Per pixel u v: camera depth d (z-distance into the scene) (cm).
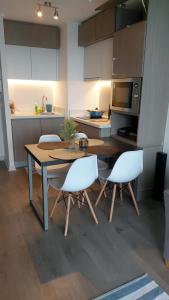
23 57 404
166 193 180
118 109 312
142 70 260
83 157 215
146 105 275
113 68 312
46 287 170
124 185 302
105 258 200
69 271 185
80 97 425
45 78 433
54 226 245
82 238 226
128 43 276
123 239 226
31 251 208
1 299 160
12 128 396
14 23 375
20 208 281
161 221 257
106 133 340
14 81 439
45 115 416
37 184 350
